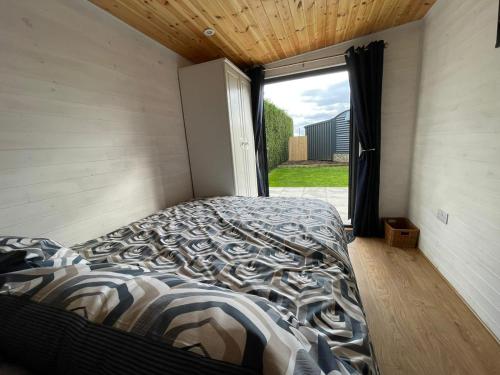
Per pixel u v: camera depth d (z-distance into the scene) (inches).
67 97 57.3
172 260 45.0
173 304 20.1
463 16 64.4
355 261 87.6
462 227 64.5
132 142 77.2
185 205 86.7
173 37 86.1
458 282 66.3
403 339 52.5
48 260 32.9
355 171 114.3
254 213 69.7
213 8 71.4
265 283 35.1
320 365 20.3
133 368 17.0
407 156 103.3
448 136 72.1
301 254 44.1
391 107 101.5
